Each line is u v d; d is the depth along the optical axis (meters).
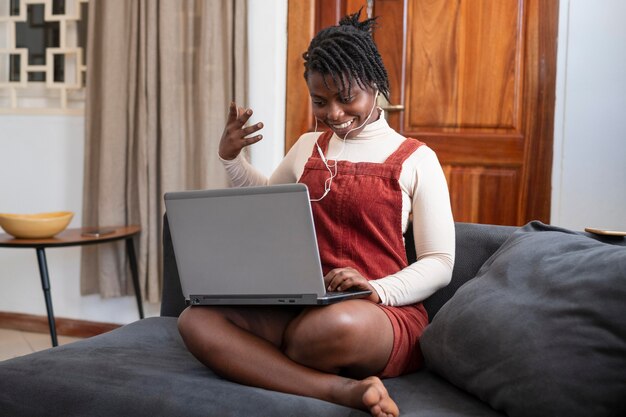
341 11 3.22
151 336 1.89
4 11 3.67
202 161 3.21
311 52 1.77
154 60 3.26
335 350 1.45
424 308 1.80
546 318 1.39
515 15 3.03
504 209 3.09
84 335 3.55
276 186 1.42
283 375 1.46
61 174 3.54
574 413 1.28
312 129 3.26
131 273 3.39
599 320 1.33
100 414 1.44
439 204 1.75
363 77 1.74
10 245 2.83
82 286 3.47
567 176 2.94
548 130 3.01
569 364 1.31
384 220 1.74
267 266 1.47
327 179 1.79
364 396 1.32
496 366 1.39
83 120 3.50
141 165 3.30
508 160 3.07
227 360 1.48
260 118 3.26
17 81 3.70
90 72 3.37
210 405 1.38
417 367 1.66
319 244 1.78
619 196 2.88
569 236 1.62
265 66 3.23
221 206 1.48
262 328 1.57
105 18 3.30
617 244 1.65
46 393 1.50
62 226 3.01
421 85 3.16
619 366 1.29
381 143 1.82
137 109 3.33
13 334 3.60
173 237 1.56
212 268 1.53
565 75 2.93
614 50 2.86
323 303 1.45
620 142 2.88
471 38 3.09
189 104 3.26
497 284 1.55
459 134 3.13
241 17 3.18
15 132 3.60
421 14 3.14
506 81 3.06
